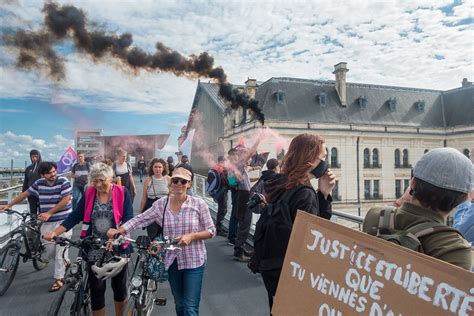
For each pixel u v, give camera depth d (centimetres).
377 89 5369
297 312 142
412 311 109
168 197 280
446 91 5662
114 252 285
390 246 118
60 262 411
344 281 130
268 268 188
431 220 122
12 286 421
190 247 266
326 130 4588
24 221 427
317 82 5025
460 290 100
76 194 794
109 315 344
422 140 5112
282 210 185
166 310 351
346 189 4588
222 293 393
